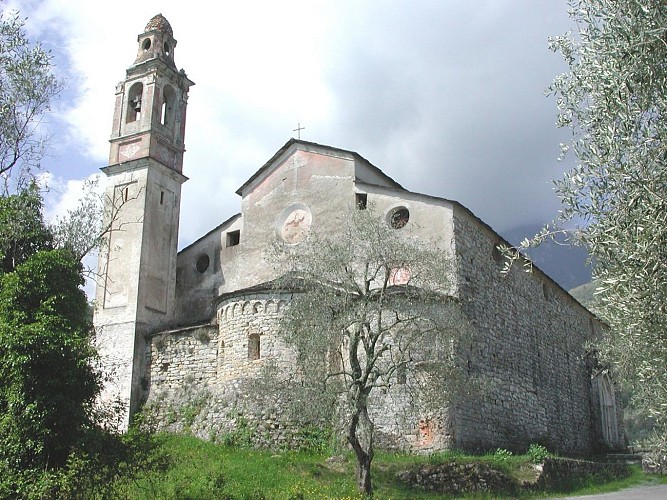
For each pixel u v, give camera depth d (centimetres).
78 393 1602
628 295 856
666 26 802
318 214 3112
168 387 2972
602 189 846
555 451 3281
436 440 2400
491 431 2722
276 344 2641
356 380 1977
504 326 3038
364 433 2081
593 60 881
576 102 903
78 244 2025
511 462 2359
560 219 877
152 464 1652
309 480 2042
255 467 2119
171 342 3036
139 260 3181
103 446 1577
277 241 3056
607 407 4269
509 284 3194
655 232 784
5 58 1748
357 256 2198
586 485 2572
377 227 2198
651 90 820
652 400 972
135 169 3353
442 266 2164
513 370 3044
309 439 2416
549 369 3494
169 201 3428
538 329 3447
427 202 2845
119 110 3509
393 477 2109
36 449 1478
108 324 3136
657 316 847
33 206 1833
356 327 2044
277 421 2464
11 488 1428
